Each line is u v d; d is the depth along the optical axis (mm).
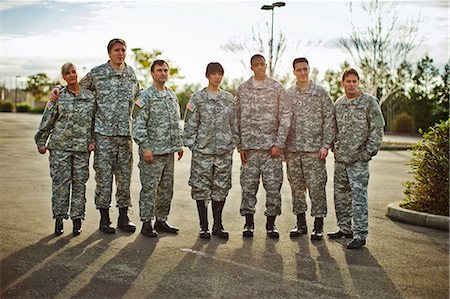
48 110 5641
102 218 5879
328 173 12359
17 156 13789
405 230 6246
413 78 34594
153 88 5789
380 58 26828
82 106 5699
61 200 5660
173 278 4379
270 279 4410
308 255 5117
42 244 5266
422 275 4637
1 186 8742
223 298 3980
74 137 5660
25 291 4035
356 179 5539
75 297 3936
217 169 5766
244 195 5840
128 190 5992
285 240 5660
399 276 4590
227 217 6805
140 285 4207
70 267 4590
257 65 5730
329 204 7926
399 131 34875
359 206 5461
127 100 5871
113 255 4957
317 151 5750
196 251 5156
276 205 5785
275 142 5699
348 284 4352
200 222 5770
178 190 8812
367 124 5508
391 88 29109
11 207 7004
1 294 3967
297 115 5781
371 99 5512
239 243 5500
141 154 5715
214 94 5766
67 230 5855
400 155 18406
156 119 5723
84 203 5762
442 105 34000
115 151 5867
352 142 5543
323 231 6133
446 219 6277
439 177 6746
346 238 5797
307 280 4414
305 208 5945
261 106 5746
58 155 5648
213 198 5797
